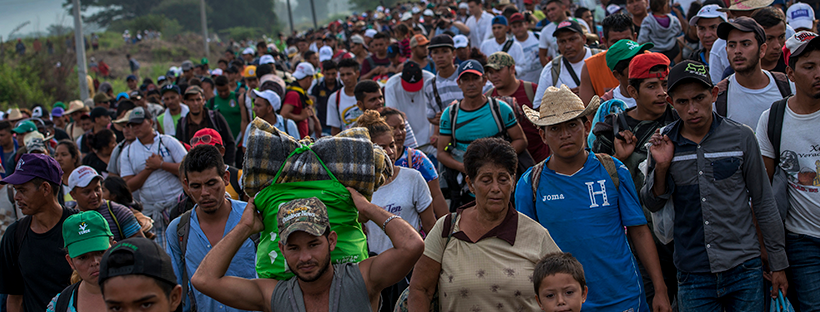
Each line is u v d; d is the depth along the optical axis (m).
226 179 4.25
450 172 5.90
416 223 4.82
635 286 3.74
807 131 3.88
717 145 3.72
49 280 4.46
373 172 3.10
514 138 5.78
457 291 3.30
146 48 60.25
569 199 3.75
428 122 7.94
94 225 3.49
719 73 5.95
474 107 5.83
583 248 3.69
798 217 3.99
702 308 3.82
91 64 42.62
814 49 3.71
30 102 31.56
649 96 4.15
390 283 3.02
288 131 8.27
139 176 6.76
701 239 3.76
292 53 24.39
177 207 5.05
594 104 3.70
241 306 3.01
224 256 2.96
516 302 3.24
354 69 8.62
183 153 6.94
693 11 8.47
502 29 10.16
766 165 4.10
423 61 9.96
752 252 3.70
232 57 25.39
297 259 2.79
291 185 3.06
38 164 4.37
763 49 4.44
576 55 6.58
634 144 4.21
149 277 2.50
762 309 3.72
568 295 3.08
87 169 4.67
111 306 2.50
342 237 3.09
